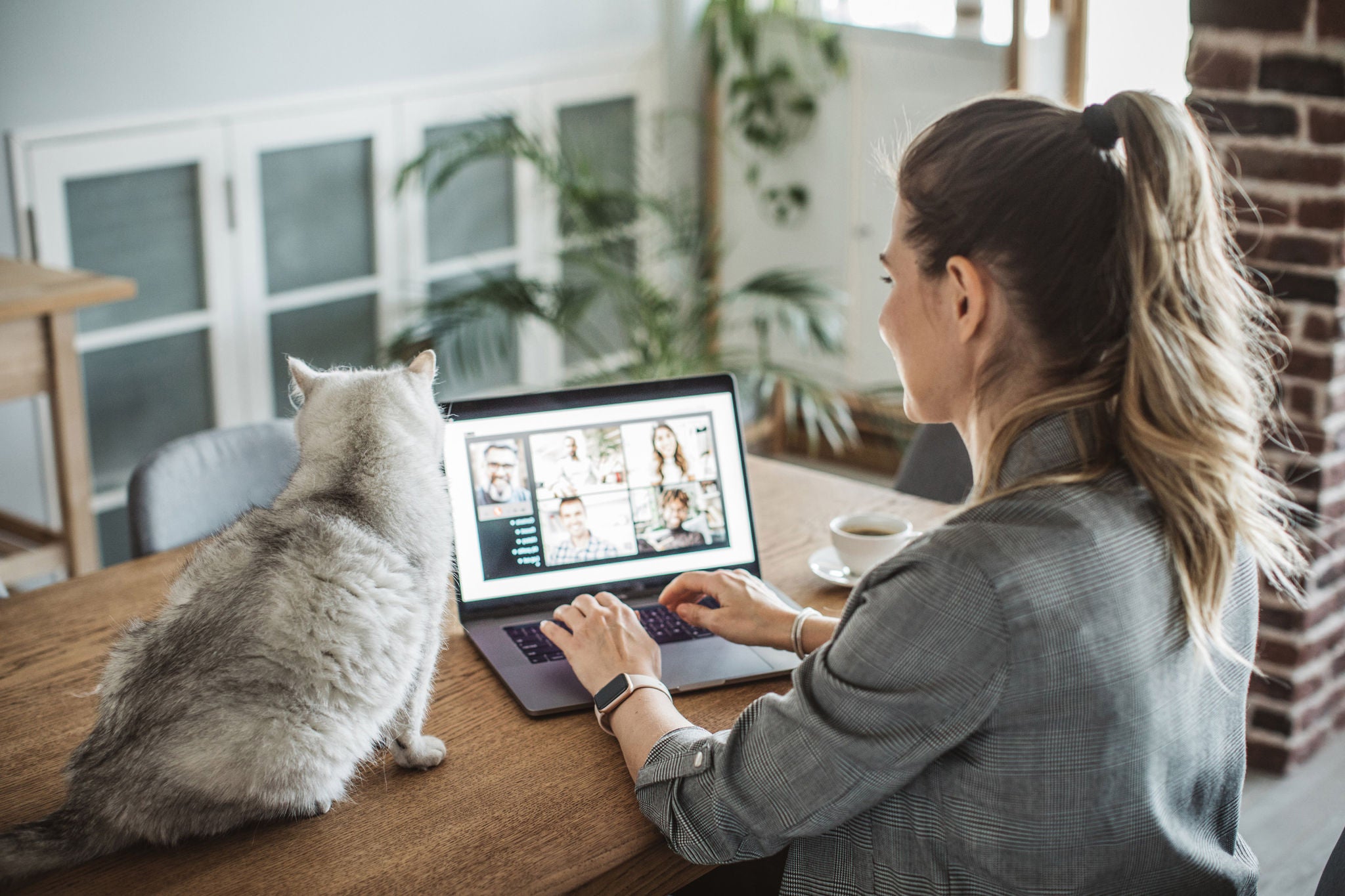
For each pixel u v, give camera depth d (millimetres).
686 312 4273
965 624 826
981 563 828
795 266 4176
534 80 3789
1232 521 845
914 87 3688
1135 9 3332
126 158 3018
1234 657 882
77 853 996
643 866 1032
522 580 1434
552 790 1110
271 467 1950
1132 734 854
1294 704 2346
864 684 867
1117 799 863
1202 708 921
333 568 1062
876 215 3896
